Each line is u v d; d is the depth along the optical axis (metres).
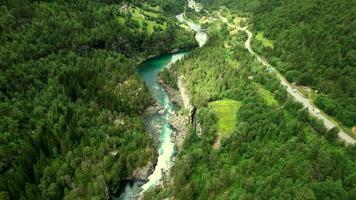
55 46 189.12
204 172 120.69
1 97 138.12
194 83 197.88
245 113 145.25
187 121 167.25
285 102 149.25
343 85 146.50
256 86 168.88
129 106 168.62
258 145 124.81
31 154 120.25
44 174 116.06
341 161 110.50
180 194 112.56
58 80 163.00
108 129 145.00
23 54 165.62
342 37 168.25
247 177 112.56
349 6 188.38
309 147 117.31
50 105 147.38
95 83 172.25
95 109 154.38
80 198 115.50
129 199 125.25
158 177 135.62
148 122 171.25
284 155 115.75
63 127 137.88
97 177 120.88
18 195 106.56
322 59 164.88
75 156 127.44
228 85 179.12
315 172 107.44
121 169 131.50
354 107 135.75
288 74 173.50
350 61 154.25
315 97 153.00
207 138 137.75
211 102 169.00
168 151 151.25
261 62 196.12
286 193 99.75
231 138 130.12
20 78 152.12
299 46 188.25
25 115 136.62
